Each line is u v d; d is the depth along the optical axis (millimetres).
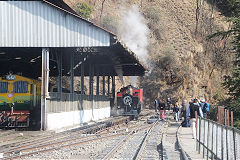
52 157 11906
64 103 24422
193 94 61500
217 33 22859
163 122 29438
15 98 22375
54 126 22469
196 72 64188
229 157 7863
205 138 11328
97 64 33750
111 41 22109
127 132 20375
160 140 17453
